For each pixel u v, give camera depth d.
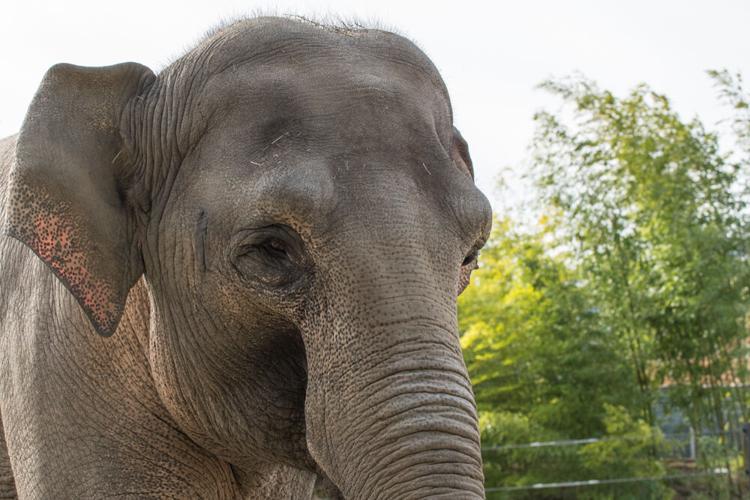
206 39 3.42
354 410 2.72
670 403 14.50
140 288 3.50
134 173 3.34
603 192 14.37
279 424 3.21
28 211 3.14
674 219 13.55
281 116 2.99
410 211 2.82
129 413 3.54
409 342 2.70
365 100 2.97
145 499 3.52
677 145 13.88
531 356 14.48
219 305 3.11
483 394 14.78
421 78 3.19
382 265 2.76
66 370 3.59
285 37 3.15
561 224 14.79
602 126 14.31
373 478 2.65
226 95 3.11
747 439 9.64
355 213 2.81
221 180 3.03
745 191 13.55
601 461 13.56
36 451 3.62
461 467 2.57
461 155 3.61
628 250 14.29
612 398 14.11
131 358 3.53
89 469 3.54
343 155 2.88
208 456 3.62
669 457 14.75
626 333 14.55
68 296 3.60
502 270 16.11
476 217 2.92
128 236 3.31
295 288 2.93
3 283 3.96
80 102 3.32
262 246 2.96
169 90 3.31
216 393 3.26
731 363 13.92
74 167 3.22
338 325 2.79
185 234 3.15
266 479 3.81
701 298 13.30
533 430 14.16
